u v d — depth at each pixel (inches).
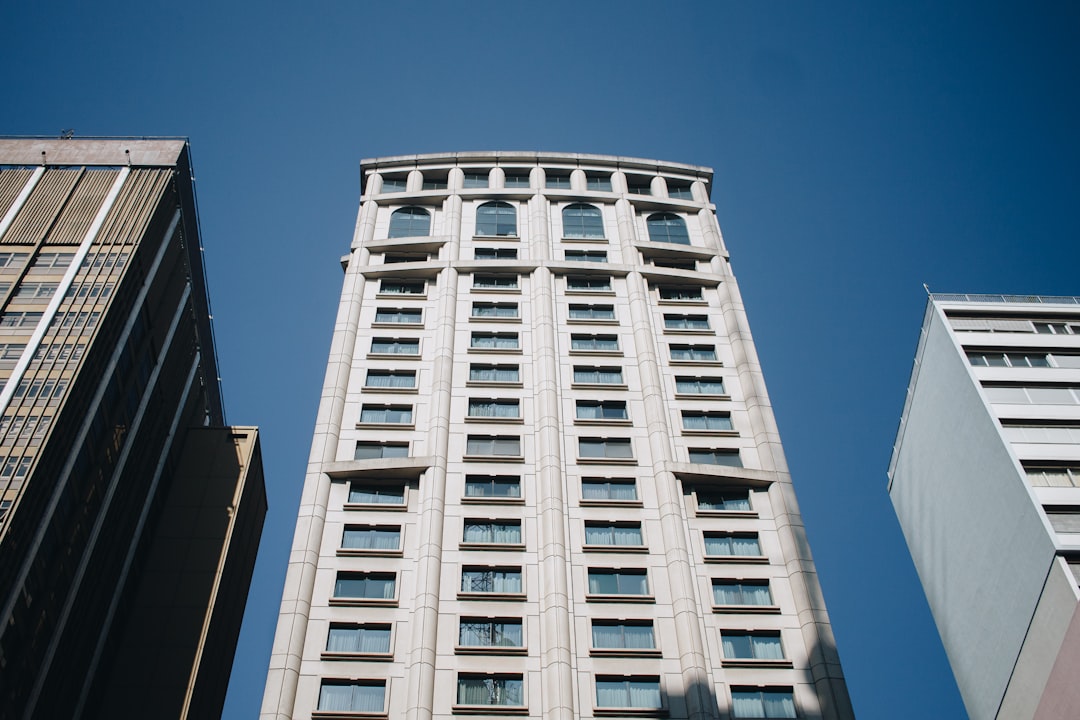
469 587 2014.0
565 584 2011.6
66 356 2591.0
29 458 2337.6
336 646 1908.2
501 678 1863.9
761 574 2078.0
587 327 2640.3
